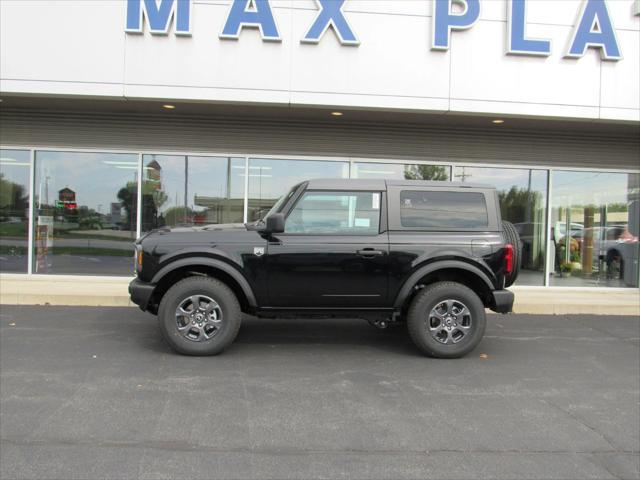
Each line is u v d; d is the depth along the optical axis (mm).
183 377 4934
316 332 6961
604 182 10711
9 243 10211
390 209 5793
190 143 10086
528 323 7898
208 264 5555
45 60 8461
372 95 8688
